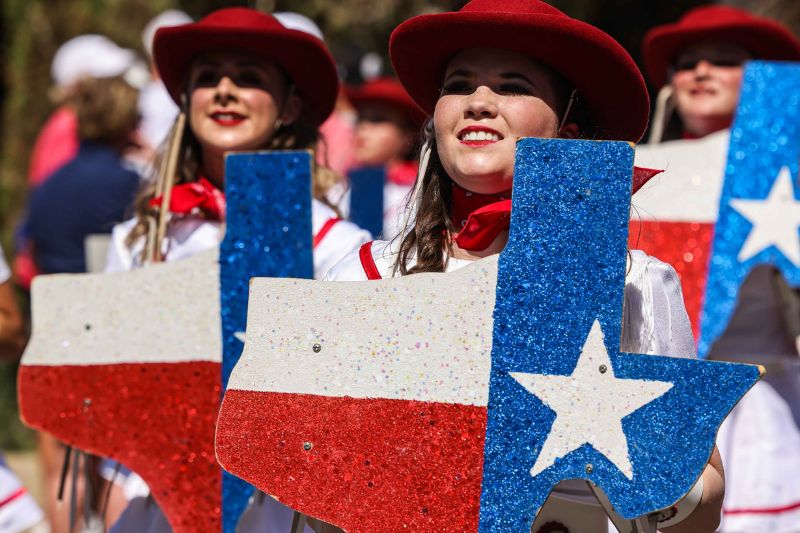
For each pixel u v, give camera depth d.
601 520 6.33
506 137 6.32
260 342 6.10
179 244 9.30
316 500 5.99
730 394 5.69
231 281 7.93
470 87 6.44
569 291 5.84
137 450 7.93
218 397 7.86
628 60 6.39
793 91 10.66
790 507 11.34
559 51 6.32
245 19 9.44
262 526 7.95
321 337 6.04
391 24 21.53
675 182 10.77
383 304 5.99
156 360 7.93
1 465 10.05
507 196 6.46
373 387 5.97
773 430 11.31
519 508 5.80
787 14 18.30
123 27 23.94
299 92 9.95
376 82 18.61
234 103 9.48
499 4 6.50
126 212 10.65
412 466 5.91
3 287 10.05
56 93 18.66
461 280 5.91
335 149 19.28
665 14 20.42
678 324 6.40
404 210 6.88
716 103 11.88
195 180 9.65
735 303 10.55
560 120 6.57
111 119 14.23
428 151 6.68
